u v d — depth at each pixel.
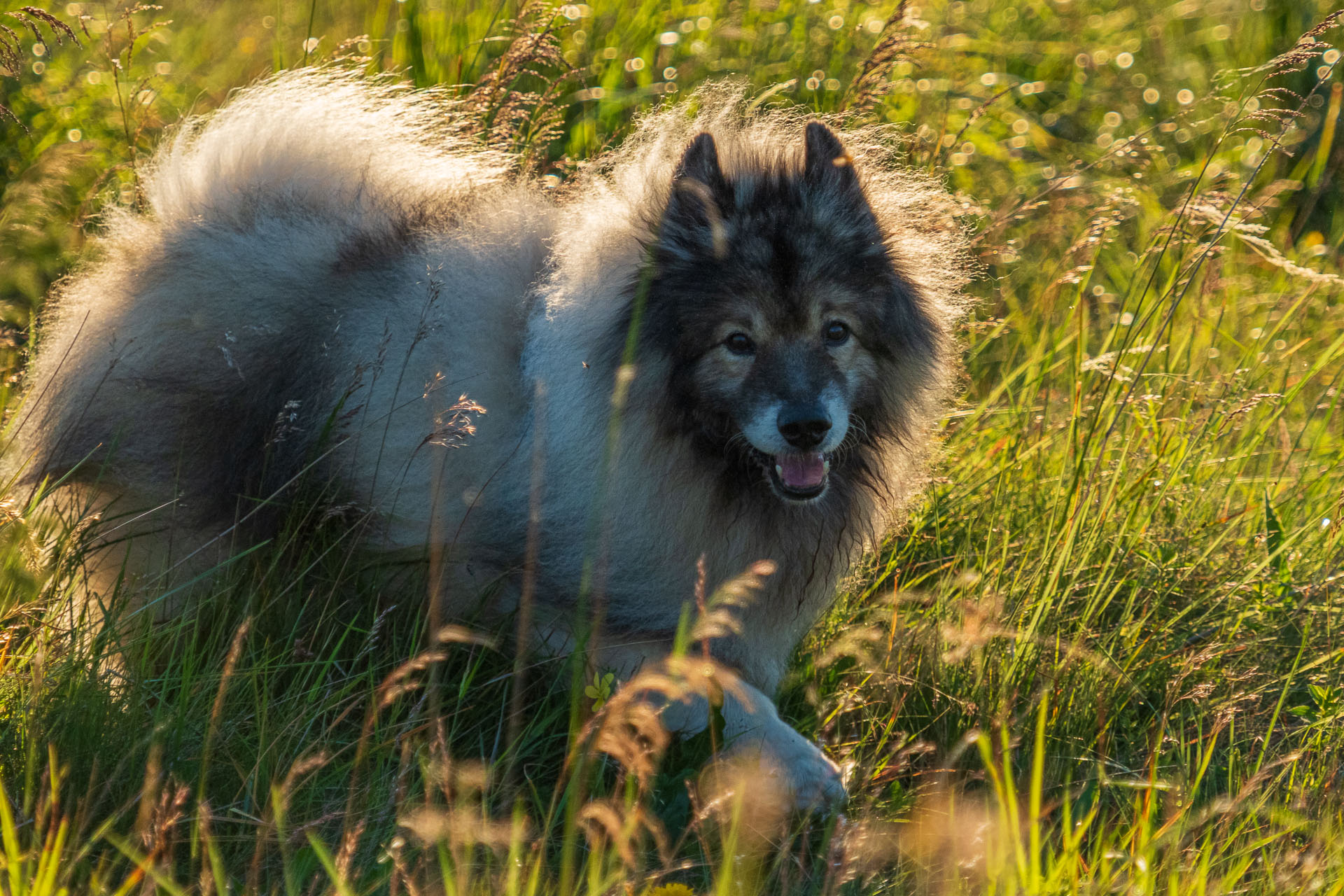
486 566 6.70
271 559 6.68
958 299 7.42
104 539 6.80
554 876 5.07
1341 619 7.57
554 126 9.99
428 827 4.48
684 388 6.42
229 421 6.81
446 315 6.68
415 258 6.96
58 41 10.59
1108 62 15.26
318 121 7.54
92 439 6.85
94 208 9.18
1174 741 6.15
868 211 6.65
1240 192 7.93
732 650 6.82
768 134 7.07
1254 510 8.55
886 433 7.00
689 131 7.09
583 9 12.28
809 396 6.18
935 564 7.96
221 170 7.35
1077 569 7.20
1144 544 7.90
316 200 7.38
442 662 6.26
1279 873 5.20
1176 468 8.28
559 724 6.32
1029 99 14.83
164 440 6.85
